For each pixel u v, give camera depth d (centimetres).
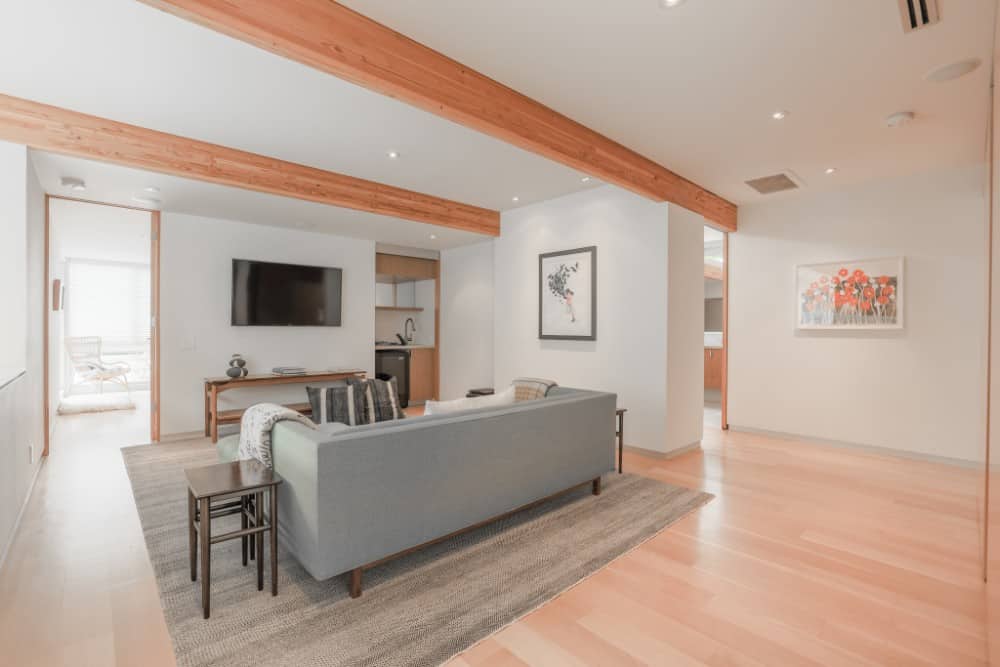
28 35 215
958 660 165
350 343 611
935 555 242
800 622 187
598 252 459
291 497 207
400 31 218
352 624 183
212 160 347
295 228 561
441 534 227
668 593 206
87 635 176
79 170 347
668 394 411
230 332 519
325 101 281
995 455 146
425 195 484
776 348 492
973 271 384
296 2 190
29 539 256
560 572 222
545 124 290
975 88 264
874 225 431
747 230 511
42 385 400
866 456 425
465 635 177
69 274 827
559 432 289
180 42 222
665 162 385
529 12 204
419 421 226
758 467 392
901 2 195
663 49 230
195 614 188
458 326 694
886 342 426
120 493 326
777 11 201
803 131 325
